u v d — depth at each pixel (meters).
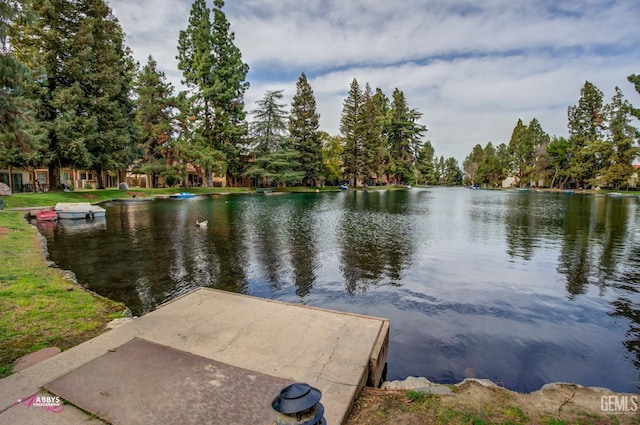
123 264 8.58
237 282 7.39
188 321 3.95
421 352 4.58
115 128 25.97
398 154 68.50
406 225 16.42
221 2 41.72
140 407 2.38
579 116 55.34
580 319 5.75
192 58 41.81
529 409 2.74
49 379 2.74
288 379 2.77
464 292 7.05
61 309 4.62
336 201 32.28
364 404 2.70
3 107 9.98
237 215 19.44
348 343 3.42
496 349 4.70
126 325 3.83
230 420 2.24
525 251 10.96
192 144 37.84
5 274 6.12
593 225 16.88
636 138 47.00
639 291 7.17
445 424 2.45
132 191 31.20
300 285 7.32
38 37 21.80
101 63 24.34
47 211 15.80
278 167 48.28
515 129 78.38
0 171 27.19
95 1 23.77
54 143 21.72
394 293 6.94
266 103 48.91
